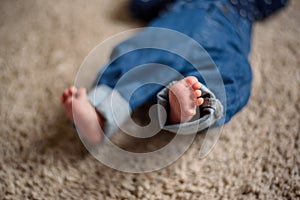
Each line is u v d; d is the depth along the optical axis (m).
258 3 0.99
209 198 0.70
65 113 0.84
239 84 0.73
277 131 0.81
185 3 0.89
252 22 0.96
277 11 1.08
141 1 1.02
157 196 0.70
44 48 0.99
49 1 1.13
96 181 0.73
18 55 0.97
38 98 0.87
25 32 1.03
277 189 0.71
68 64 0.95
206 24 0.77
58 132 0.81
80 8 1.11
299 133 0.80
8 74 0.92
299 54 0.98
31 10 1.11
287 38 1.03
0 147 0.78
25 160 0.76
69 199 0.70
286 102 0.86
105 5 1.13
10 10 1.12
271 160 0.75
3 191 0.71
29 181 0.72
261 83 0.91
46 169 0.74
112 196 0.70
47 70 0.93
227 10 0.85
